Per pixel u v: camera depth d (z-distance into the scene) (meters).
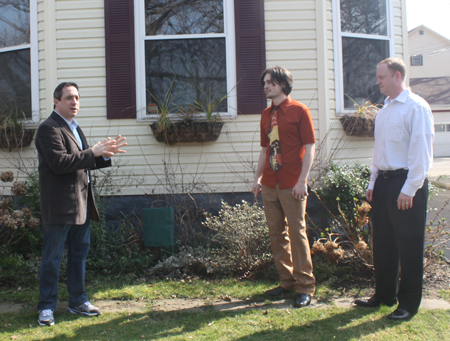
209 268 3.79
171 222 4.20
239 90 4.63
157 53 4.68
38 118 4.79
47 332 2.65
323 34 4.64
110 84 4.62
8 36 4.96
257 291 3.41
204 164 4.61
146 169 4.63
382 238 2.93
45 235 2.82
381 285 2.99
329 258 3.35
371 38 5.03
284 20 4.64
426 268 3.73
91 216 3.16
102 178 4.62
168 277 3.83
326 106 4.64
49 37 4.65
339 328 2.65
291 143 3.10
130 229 4.41
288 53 4.64
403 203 2.65
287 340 2.50
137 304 3.22
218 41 4.68
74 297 2.99
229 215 4.00
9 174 3.90
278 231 3.28
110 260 4.10
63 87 2.85
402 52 5.22
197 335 2.59
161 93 4.68
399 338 2.50
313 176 4.57
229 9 4.64
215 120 4.45
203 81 4.68
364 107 4.65
